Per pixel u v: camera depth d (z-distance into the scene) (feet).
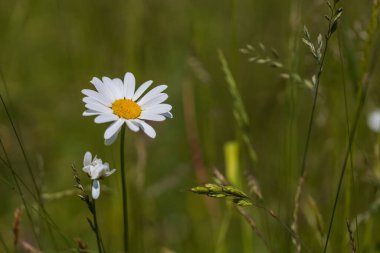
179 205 19.99
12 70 21.98
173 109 22.13
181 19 22.30
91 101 9.12
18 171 20.08
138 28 19.15
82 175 20.20
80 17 21.80
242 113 13.98
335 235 14.07
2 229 17.78
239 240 18.43
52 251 16.65
